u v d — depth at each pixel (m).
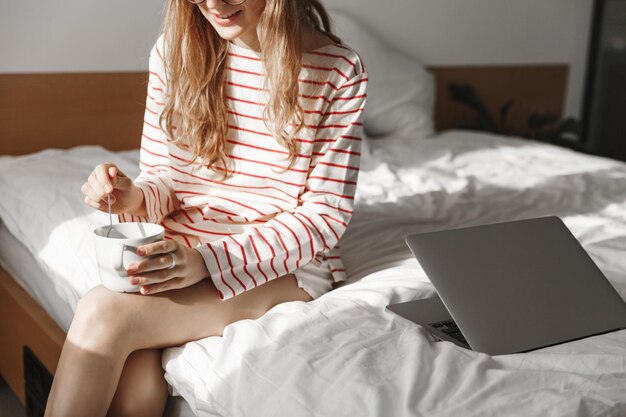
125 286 1.07
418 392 0.90
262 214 1.30
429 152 2.53
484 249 1.15
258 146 1.30
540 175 2.23
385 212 1.76
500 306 1.09
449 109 3.36
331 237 1.25
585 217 1.73
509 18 3.49
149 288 1.07
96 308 1.06
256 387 0.97
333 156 1.26
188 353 1.09
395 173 2.20
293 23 1.22
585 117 3.90
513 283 1.13
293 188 1.29
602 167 2.38
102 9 2.35
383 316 1.16
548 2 3.61
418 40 3.20
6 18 2.19
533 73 3.62
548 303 1.12
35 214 1.70
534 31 3.60
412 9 3.14
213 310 1.15
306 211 1.25
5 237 1.85
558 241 1.21
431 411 0.87
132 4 2.40
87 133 2.39
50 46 2.28
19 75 2.24
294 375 0.96
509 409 0.86
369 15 3.02
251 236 1.19
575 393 0.90
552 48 3.70
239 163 1.31
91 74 2.36
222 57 1.29
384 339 1.05
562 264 1.18
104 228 1.10
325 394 0.92
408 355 1.00
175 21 1.28
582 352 1.04
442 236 1.14
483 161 2.45
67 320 1.44
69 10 2.29
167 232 1.36
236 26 1.18
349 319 1.12
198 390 1.02
